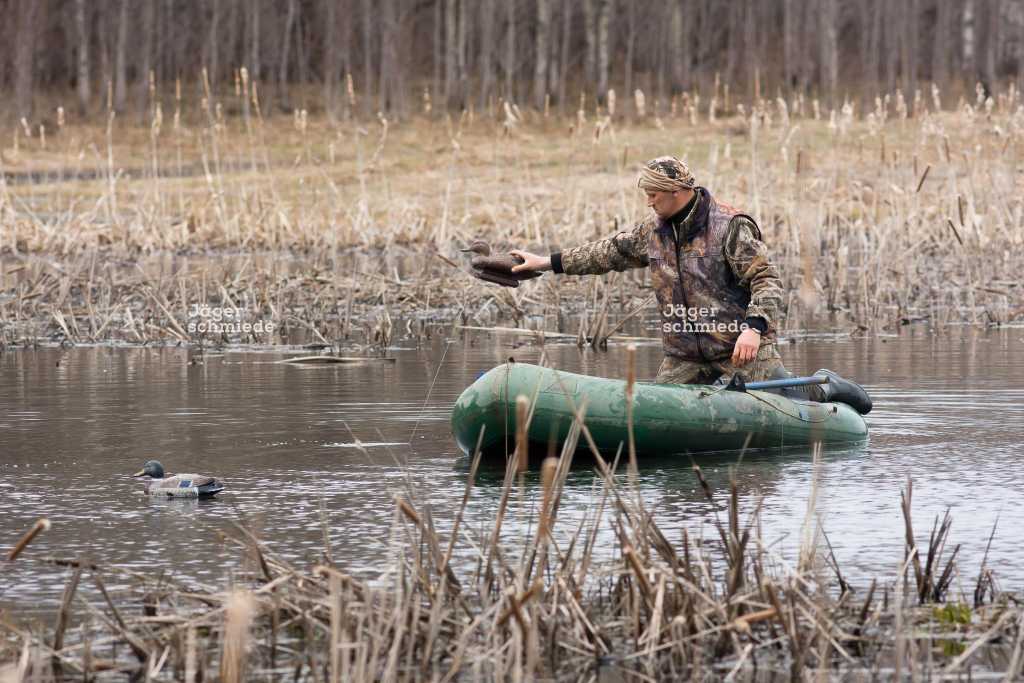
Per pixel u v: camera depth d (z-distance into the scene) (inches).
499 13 4970.5
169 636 364.2
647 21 5260.8
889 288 1392.7
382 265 1748.3
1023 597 403.9
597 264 689.6
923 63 5354.3
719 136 3361.2
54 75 5162.4
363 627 358.6
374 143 3838.6
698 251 661.3
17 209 2527.1
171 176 3174.2
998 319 1278.3
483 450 633.0
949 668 353.1
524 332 1159.0
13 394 850.1
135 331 1190.9
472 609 389.7
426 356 1047.6
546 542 391.9
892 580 421.7
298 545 460.8
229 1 5078.7
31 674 350.6
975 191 1669.5
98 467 605.6
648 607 374.3
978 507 513.0
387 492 546.6
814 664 360.8
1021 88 4596.5
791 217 1627.7
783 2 5472.4
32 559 448.8
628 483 566.6
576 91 5049.2
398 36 4665.4
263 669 353.1
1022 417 730.2
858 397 703.1
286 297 1366.9
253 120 4350.4
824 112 4303.6
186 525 493.0
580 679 351.6
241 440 675.4
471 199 2583.7
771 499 529.7
